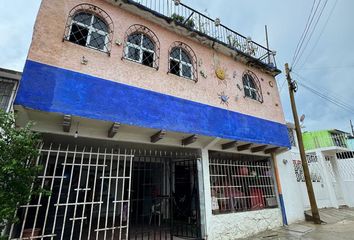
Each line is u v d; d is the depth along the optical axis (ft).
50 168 24.50
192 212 25.67
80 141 21.76
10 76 18.56
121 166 30.09
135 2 22.57
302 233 25.31
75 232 23.56
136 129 19.86
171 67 25.04
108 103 17.89
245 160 33.71
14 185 11.42
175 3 27.76
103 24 21.33
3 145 11.36
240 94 29.63
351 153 49.93
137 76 20.99
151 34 23.91
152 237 23.12
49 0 18.51
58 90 16.08
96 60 19.08
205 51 28.35
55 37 17.69
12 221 11.78
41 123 16.92
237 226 24.52
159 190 29.45
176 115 21.58
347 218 34.71
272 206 29.99
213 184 25.45
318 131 47.06
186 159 25.38
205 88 26.03
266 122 30.68
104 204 28.12
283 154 34.50
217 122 24.66
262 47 36.22
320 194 41.96
